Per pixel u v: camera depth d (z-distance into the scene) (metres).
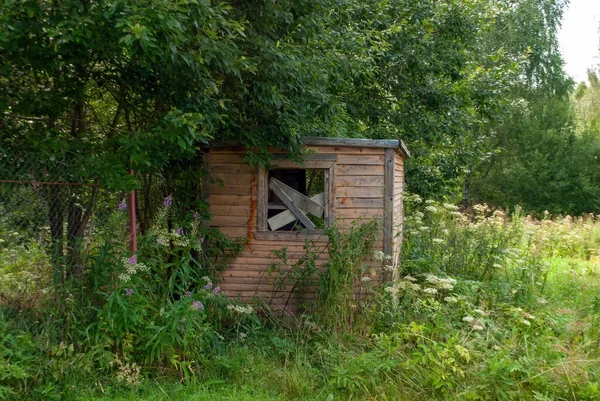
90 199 5.44
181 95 5.79
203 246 7.18
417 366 5.40
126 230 5.79
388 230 7.16
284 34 7.08
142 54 4.84
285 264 7.20
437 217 10.26
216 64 5.59
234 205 7.30
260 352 5.93
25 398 4.48
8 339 4.51
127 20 4.27
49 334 4.82
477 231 9.84
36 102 5.11
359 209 7.21
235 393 5.13
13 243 4.80
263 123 6.85
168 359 5.33
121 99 6.02
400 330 6.22
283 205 7.38
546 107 28.09
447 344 5.46
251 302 7.24
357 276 7.01
